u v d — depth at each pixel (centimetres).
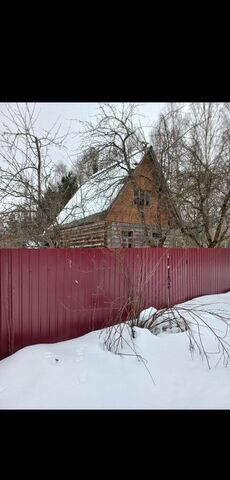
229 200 1055
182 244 1055
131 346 333
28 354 309
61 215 830
